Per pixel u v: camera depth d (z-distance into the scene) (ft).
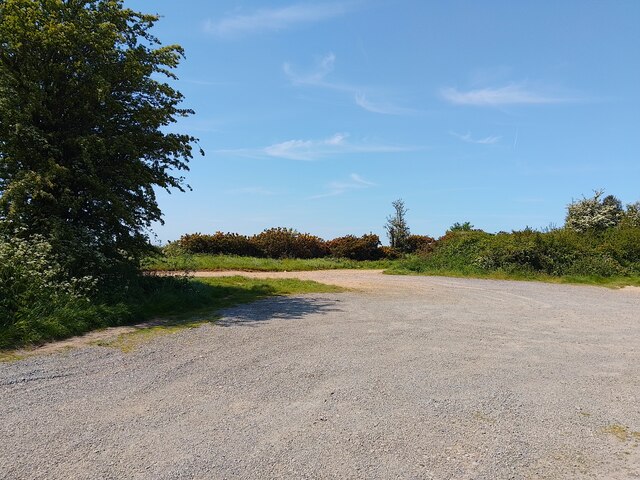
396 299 43.75
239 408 15.72
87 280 30.19
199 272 68.39
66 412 15.02
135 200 37.45
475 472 11.84
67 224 33.04
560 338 27.50
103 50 34.40
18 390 16.78
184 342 24.57
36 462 11.76
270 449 12.80
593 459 12.71
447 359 22.35
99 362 20.52
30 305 25.30
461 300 44.04
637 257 70.85
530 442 13.64
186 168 40.55
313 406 16.01
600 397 17.47
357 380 18.86
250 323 30.12
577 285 60.80
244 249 109.50
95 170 34.35
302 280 56.54
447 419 15.15
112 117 37.06
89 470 11.47
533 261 72.13
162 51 39.19
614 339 27.35
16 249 28.02
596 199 104.88
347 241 126.62
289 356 22.25
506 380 19.26
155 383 18.01
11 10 32.09
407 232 136.87
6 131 32.32
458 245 83.87
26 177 30.94
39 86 33.47
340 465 12.01
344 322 31.24
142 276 38.29
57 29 32.01
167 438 13.34
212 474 11.44
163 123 38.58
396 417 15.20
